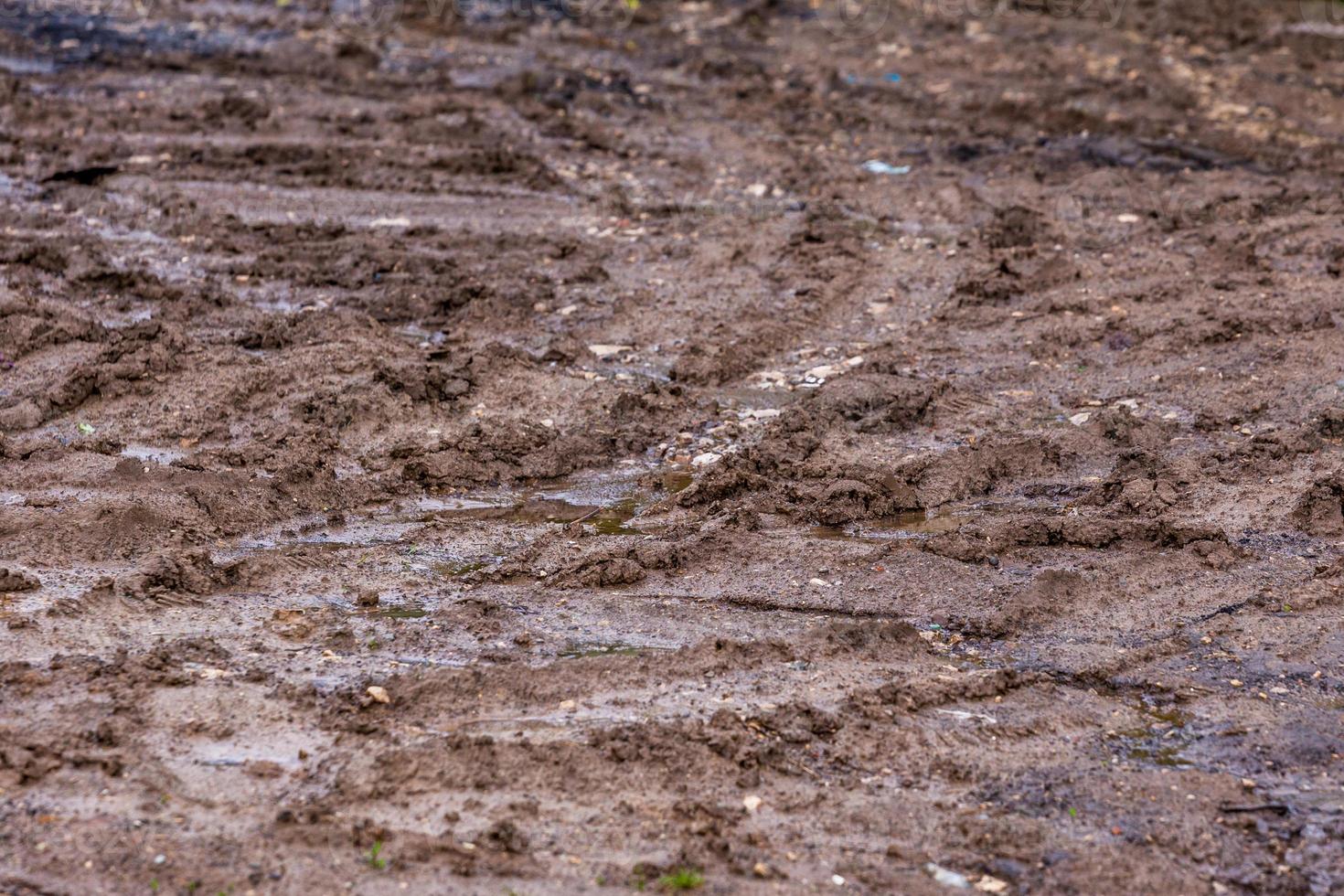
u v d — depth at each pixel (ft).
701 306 48.98
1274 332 45.01
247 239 53.52
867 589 31.76
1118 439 38.83
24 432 39.22
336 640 28.94
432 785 23.68
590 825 22.93
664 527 35.09
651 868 21.77
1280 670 28.50
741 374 44.47
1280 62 72.49
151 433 39.14
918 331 47.24
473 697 26.73
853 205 57.57
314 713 25.91
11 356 43.39
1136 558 32.91
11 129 63.36
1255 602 30.89
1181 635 29.78
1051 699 27.58
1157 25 77.46
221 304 47.83
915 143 63.87
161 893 20.67
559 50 75.00
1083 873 22.35
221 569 31.76
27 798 22.70
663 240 54.44
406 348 45.01
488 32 77.15
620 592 31.83
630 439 39.83
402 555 33.60
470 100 68.08
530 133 64.54
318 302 48.57
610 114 67.15
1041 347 45.65
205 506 34.71
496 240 53.72
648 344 46.37
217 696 26.20
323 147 61.93
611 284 50.60
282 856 21.63
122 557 32.42
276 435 38.93
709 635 29.63
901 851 22.70
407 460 38.27
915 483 36.99
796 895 21.54
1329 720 26.81
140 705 25.68
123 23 78.28
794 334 47.24
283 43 74.84
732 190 59.16
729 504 36.09
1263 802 24.30
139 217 55.42
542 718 26.16
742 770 24.52
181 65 71.87
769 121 66.54
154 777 23.45
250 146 61.52
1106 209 56.03
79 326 45.06
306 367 43.06
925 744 25.77
